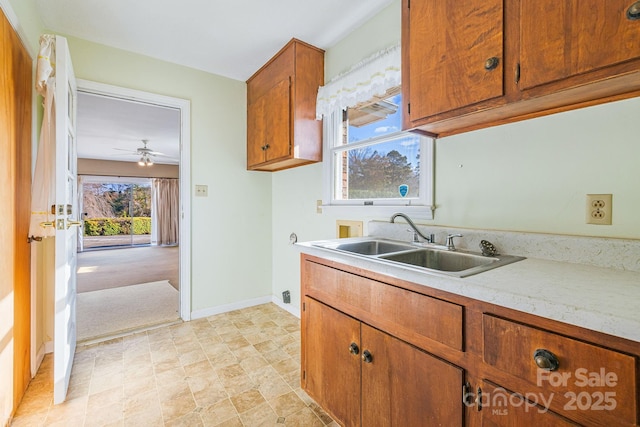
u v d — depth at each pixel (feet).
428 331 2.98
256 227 9.73
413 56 4.10
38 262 6.15
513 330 2.36
